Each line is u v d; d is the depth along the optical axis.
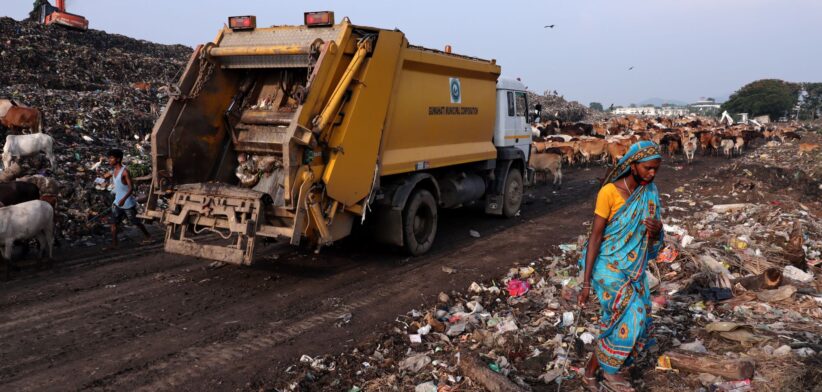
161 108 20.47
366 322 5.64
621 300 3.58
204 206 6.33
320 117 6.19
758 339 4.54
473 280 7.11
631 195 3.51
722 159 23.91
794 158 23.12
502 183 10.98
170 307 5.95
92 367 4.54
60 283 6.69
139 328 5.37
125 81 25.91
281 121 6.95
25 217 6.84
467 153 9.63
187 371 4.50
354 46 6.72
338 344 5.09
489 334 5.04
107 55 27.61
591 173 19.75
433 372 4.41
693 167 20.62
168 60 31.55
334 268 7.52
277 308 5.98
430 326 5.44
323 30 6.72
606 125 34.81
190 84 7.05
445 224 10.70
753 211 10.38
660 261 7.07
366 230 7.93
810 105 123.75
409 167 7.96
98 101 18.72
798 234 8.29
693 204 12.20
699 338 4.81
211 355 4.81
